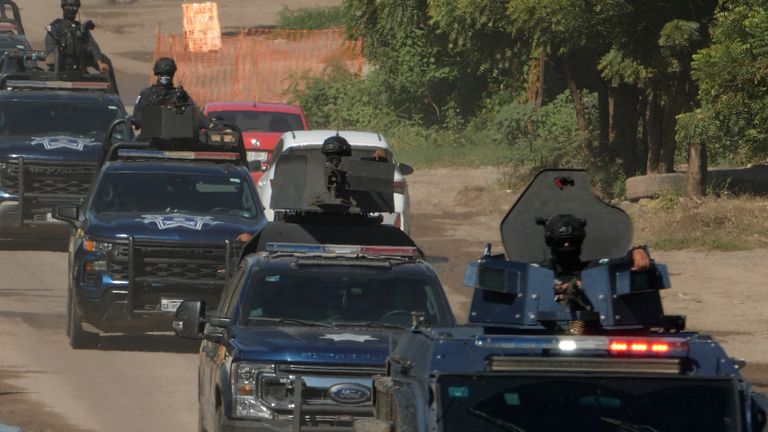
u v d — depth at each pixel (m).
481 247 65.75
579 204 21.70
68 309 44.25
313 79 124.31
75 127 63.88
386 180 36.00
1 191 60.09
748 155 88.94
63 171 60.56
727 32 61.22
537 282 19.47
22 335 44.41
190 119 48.53
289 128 73.00
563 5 68.25
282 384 27.55
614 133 81.50
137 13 191.25
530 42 80.62
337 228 36.53
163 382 38.25
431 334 18.53
